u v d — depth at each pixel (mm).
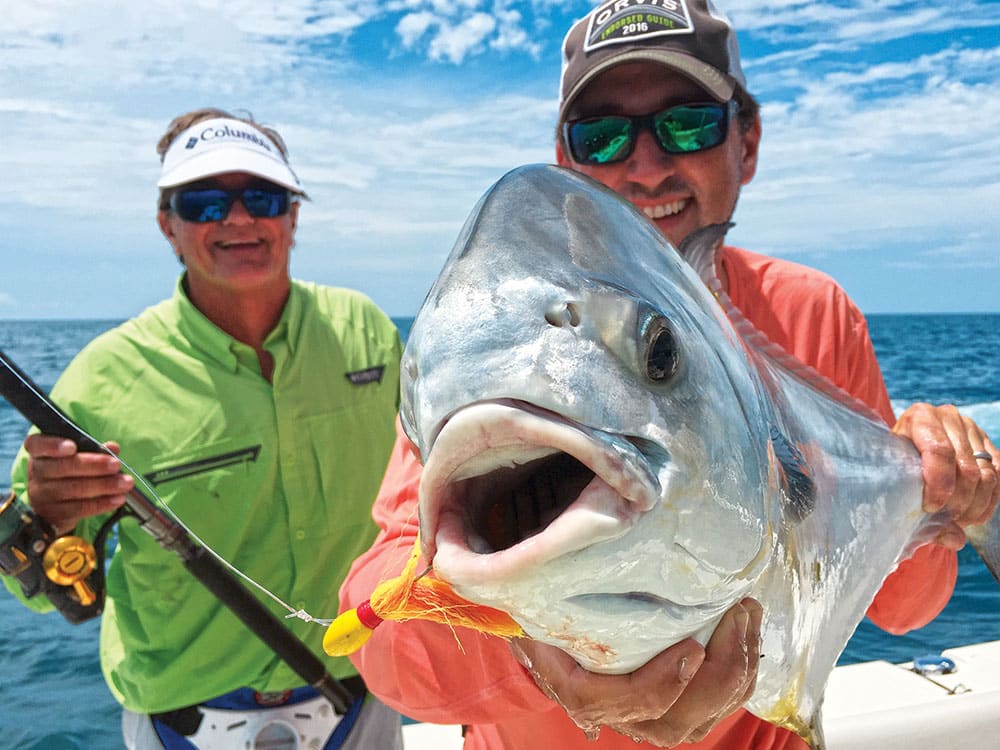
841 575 524
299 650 1038
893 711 1022
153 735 1101
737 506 352
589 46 675
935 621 2135
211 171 1102
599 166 694
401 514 539
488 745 641
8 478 4785
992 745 1018
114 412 1096
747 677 384
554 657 375
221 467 1093
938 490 568
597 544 310
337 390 1152
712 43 663
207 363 1110
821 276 718
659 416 329
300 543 1116
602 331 327
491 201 362
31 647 2262
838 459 533
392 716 1169
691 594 341
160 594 1086
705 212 698
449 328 322
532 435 302
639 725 401
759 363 482
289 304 1147
